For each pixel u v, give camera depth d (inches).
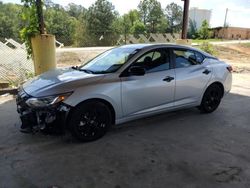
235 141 169.9
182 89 197.2
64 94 149.3
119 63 175.6
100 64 186.9
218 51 919.7
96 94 157.0
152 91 180.1
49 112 147.5
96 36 1807.3
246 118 215.5
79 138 159.0
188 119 209.9
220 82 223.0
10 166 134.8
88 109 157.8
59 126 150.6
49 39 295.7
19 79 334.6
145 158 144.9
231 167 137.0
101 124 165.6
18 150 151.6
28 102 151.4
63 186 118.9
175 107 197.6
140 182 122.5
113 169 133.2
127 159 143.4
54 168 133.4
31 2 295.0
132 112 176.1
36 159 142.1
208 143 165.9
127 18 2536.9
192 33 2674.7
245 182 123.6
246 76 436.8
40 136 170.2
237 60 746.2
